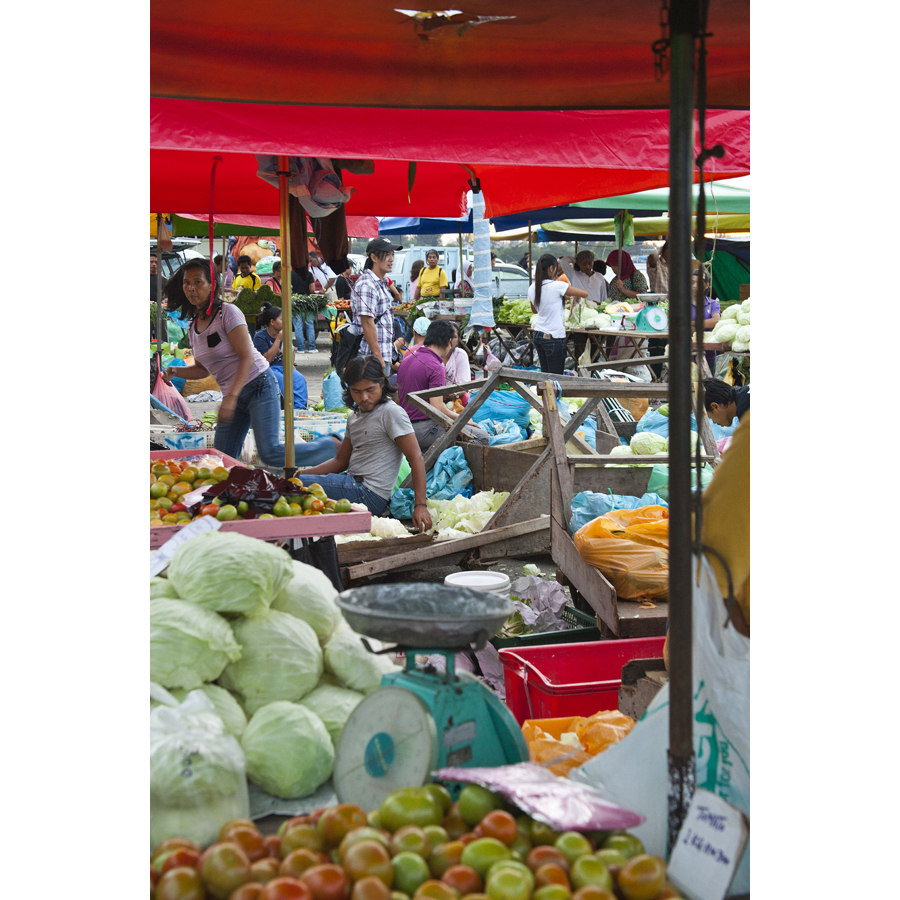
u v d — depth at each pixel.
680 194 1.61
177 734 1.86
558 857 1.50
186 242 11.29
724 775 1.80
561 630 3.76
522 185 6.00
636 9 2.21
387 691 1.91
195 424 6.19
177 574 2.22
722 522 1.87
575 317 10.38
